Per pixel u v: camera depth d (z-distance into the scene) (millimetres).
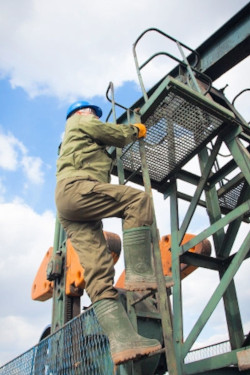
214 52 5703
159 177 5457
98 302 2811
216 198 5762
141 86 4445
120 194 3020
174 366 2545
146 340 2645
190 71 4668
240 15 5441
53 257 5309
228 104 5957
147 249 2896
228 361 3828
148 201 3041
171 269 5344
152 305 4203
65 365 3637
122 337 2607
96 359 3191
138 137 3547
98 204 3021
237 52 5465
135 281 2764
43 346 4250
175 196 5426
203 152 6059
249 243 4043
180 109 4344
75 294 4941
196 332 4133
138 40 4773
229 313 4996
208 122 4559
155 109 4238
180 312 4500
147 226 2953
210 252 5680
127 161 5047
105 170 3316
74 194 3029
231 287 5129
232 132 4613
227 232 5395
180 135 4727
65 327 3822
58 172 3256
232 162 5633
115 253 5504
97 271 2904
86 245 3051
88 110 3863
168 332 2680
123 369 3020
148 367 3629
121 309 2789
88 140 3301
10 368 5055
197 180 5871
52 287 5750
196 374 4297
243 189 5609
